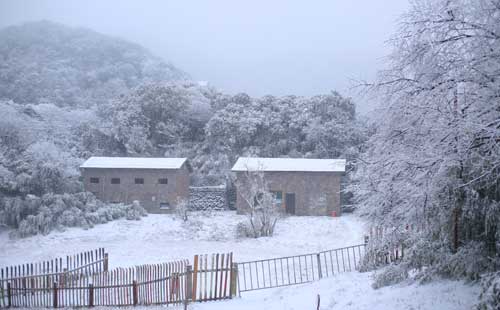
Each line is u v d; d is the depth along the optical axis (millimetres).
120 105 61250
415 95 9578
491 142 8016
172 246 29359
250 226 32875
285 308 11938
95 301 14633
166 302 14172
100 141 57031
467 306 8305
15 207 33188
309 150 53125
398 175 9922
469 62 8633
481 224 9516
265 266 22141
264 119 55719
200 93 66000
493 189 9203
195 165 52625
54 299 14227
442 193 9484
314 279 17031
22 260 25641
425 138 9477
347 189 12992
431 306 8875
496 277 7398
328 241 30328
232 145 54594
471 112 8578
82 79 96625
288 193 41344
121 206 38750
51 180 37562
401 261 12242
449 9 8883
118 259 24969
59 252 27734
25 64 93875
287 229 34438
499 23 8305
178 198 40312
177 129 59750
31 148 42250
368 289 11656
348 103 54375
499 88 8039
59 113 65562
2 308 14164
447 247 10031
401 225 10805
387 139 10234
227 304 13508
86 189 42031
